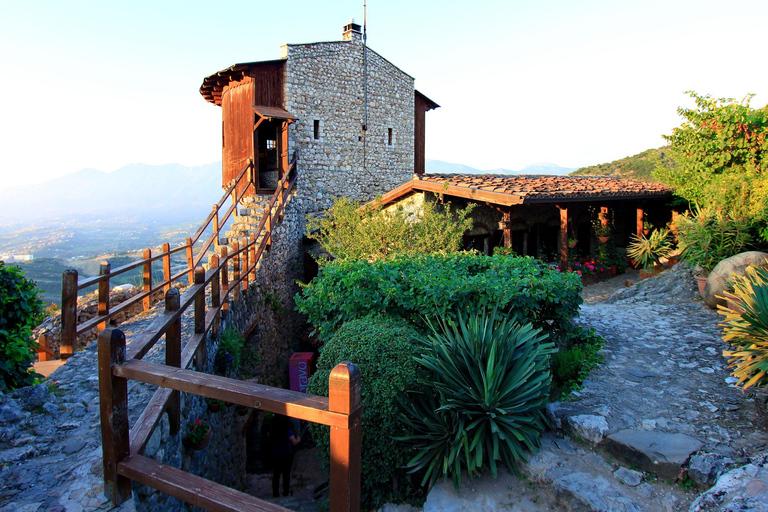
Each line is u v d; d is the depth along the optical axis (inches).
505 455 157.2
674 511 128.0
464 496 149.9
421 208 432.1
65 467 114.5
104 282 211.6
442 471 161.9
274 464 249.6
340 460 71.2
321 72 617.0
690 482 136.3
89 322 199.0
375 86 688.4
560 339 231.3
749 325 167.5
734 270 280.4
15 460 116.6
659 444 148.2
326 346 186.4
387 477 165.9
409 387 166.9
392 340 178.2
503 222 384.5
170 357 135.7
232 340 248.2
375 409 161.5
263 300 384.8
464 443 151.2
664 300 338.6
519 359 168.6
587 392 190.1
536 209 513.3
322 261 379.6
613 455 153.0
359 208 438.9
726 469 133.5
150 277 270.1
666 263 439.2
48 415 142.3
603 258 506.6
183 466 152.0
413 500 167.0
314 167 617.6
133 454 101.7
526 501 145.6
